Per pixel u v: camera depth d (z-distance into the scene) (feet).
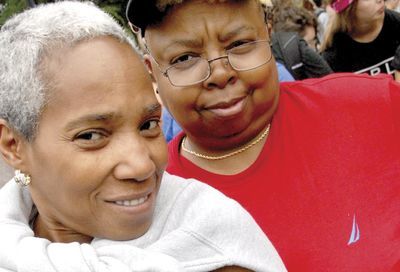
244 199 5.64
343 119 5.70
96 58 3.87
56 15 4.00
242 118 5.44
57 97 3.86
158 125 4.16
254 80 5.32
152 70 5.59
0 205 4.42
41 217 4.43
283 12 12.76
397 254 5.34
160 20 5.25
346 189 5.53
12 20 4.11
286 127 5.74
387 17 10.99
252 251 4.37
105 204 4.02
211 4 5.14
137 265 3.94
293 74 11.18
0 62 4.02
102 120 3.86
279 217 5.55
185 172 5.90
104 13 4.19
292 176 5.59
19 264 3.94
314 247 5.45
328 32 11.35
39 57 3.89
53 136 3.91
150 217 4.19
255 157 5.76
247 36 5.24
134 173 3.90
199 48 5.25
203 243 4.26
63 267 3.87
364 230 5.44
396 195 5.52
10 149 4.15
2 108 4.03
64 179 3.95
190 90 5.35
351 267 5.36
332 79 5.97
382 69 11.18
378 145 5.64
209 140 5.65
